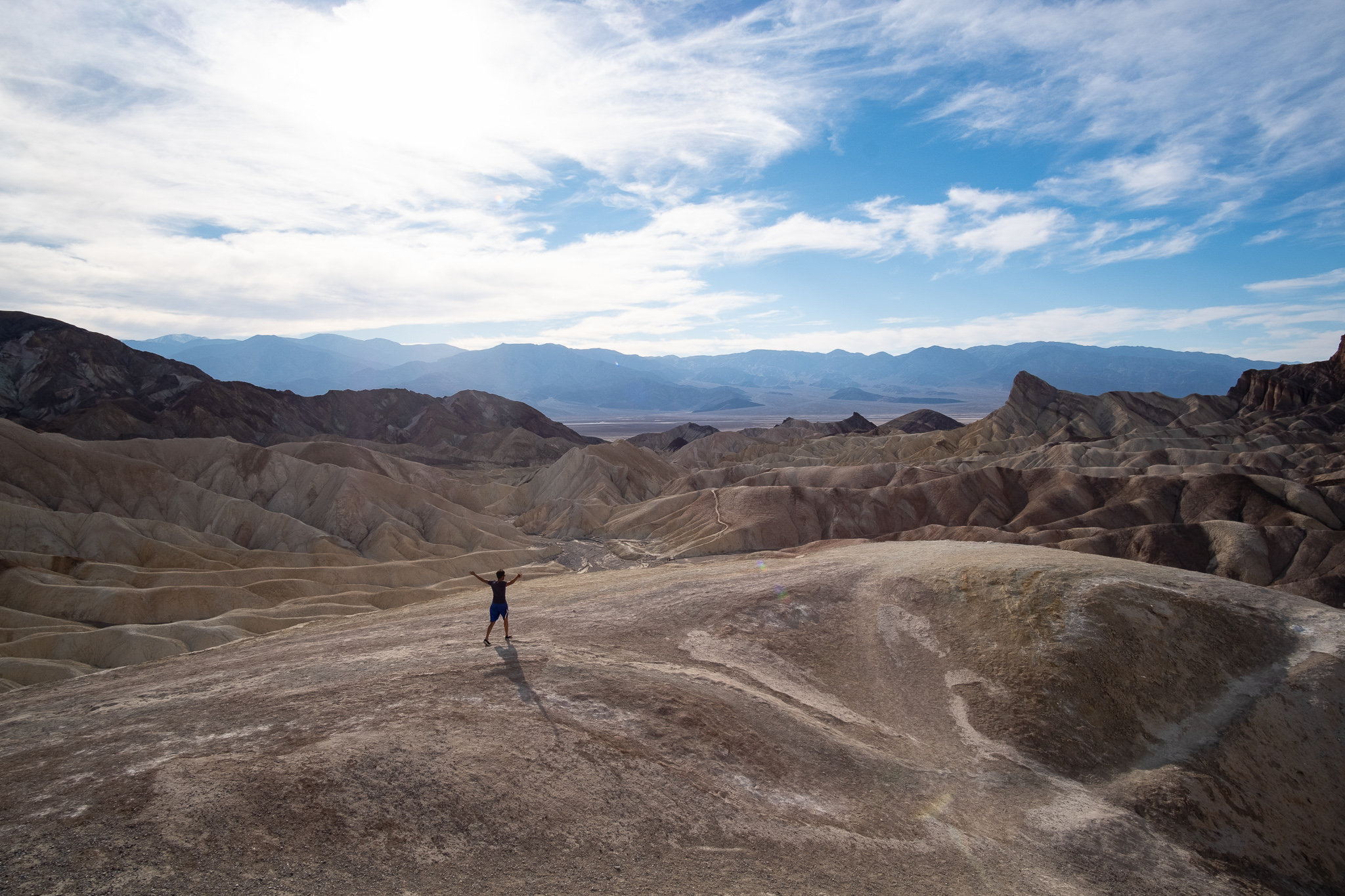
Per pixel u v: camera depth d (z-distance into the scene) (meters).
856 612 28.59
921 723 21.38
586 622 25.94
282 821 10.66
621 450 148.50
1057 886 14.17
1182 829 17.64
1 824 10.11
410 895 9.72
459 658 20.20
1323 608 27.48
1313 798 20.23
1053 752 20.02
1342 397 174.38
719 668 22.55
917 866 13.72
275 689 17.70
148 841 9.77
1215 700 22.98
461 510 110.19
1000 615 26.61
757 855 12.74
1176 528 76.38
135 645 50.09
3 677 45.06
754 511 95.06
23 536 73.75
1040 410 183.88
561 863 11.23
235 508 91.94
